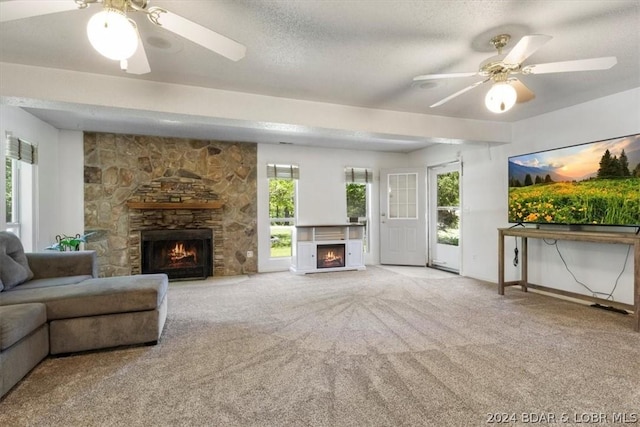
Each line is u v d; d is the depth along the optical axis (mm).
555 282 4141
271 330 3029
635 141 3195
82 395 1979
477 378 2139
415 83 3217
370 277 5422
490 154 4984
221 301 4016
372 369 2271
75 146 5000
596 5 2000
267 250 6008
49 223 4633
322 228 6164
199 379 2160
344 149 6574
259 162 5953
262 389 2031
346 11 2057
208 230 5535
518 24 2207
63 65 2818
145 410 1827
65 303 2498
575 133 3895
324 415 1769
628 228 3398
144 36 2336
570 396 1930
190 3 1964
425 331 2969
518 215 4312
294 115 3668
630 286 3400
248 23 2189
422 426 1671
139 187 5297
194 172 5574
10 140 3607
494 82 2477
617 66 2869
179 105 3234
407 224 6586
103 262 5125
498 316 3373
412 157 6879
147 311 2709
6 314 2043
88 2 1521
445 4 1984
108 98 3020
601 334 2865
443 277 5371
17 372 2064
